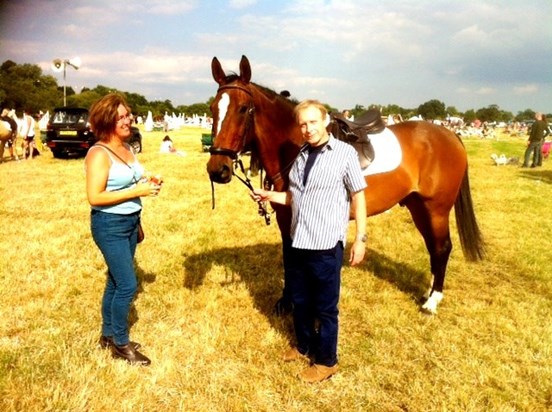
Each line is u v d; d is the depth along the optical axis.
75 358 3.05
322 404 2.77
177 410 2.67
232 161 2.98
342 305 4.09
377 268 5.11
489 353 3.33
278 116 3.20
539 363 3.25
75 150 13.95
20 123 15.23
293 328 3.65
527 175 12.84
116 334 3.03
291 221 3.00
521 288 4.64
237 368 3.09
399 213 7.79
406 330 3.69
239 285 4.46
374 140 3.72
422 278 4.85
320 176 2.53
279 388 2.90
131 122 2.86
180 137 26.78
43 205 7.52
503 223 7.26
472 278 4.89
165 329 3.55
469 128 44.75
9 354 3.07
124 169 2.79
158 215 7.14
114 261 2.84
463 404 2.78
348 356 3.29
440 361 3.25
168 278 4.58
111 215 2.77
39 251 5.19
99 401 2.67
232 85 2.96
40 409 2.59
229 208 7.85
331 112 3.56
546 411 2.75
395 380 3.02
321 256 2.62
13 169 11.47
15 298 3.96
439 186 3.91
